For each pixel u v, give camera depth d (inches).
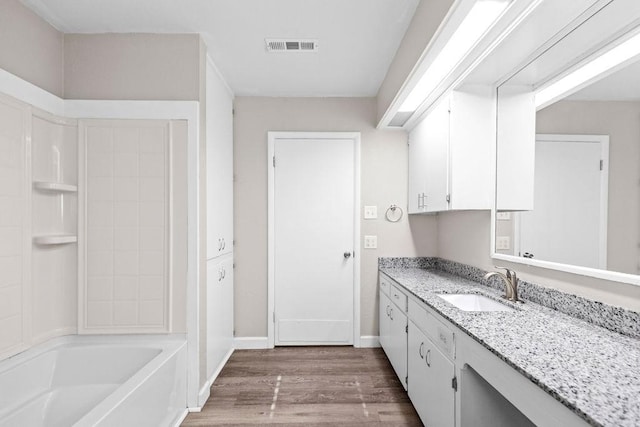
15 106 76.3
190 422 86.5
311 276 135.9
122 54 91.5
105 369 87.0
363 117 135.1
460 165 89.8
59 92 90.1
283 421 87.0
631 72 50.6
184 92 91.8
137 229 91.1
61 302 90.4
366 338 136.3
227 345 124.3
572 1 54.2
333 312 135.9
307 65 109.6
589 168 58.4
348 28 88.8
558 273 66.7
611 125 53.6
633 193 50.7
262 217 135.1
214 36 93.2
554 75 67.2
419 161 120.0
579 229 60.5
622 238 52.2
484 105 90.1
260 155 135.0
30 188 80.6
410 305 91.4
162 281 91.4
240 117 134.3
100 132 90.7
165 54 91.7
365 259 135.7
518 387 43.4
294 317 135.9
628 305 52.2
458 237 114.1
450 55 76.3
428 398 77.2
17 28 77.0
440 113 98.4
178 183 91.5
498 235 88.7
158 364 77.0
